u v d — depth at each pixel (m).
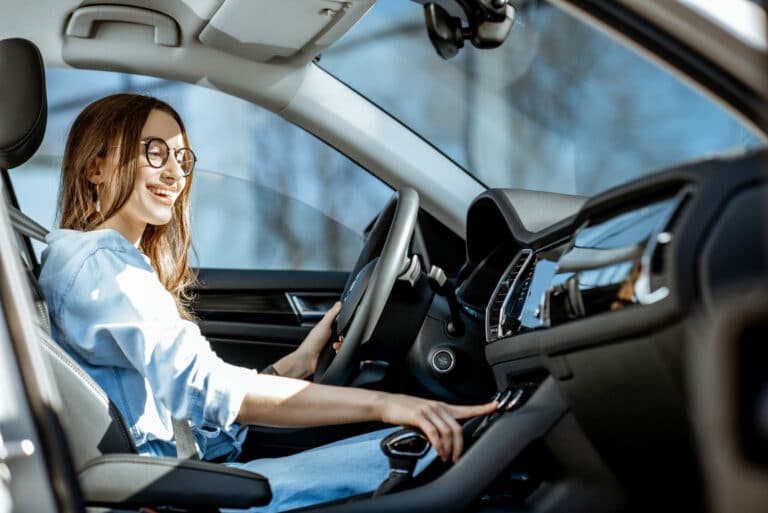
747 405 0.63
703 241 0.91
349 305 2.02
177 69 2.21
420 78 2.90
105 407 1.30
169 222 1.87
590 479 1.17
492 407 1.28
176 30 2.11
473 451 1.20
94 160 1.66
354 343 1.89
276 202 2.77
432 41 1.21
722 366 0.65
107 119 1.65
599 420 1.11
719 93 1.05
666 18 1.03
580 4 1.06
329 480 1.42
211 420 1.38
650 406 1.03
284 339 2.43
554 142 2.90
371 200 2.55
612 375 1.05
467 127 2.94
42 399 1.08
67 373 1.28
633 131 2.51
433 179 2.40
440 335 2.04
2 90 1.44
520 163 2.92
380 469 1.44
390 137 2.39
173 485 1.16
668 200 0.98
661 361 0.97
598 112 2.73
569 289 1.10
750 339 0.65
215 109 2.57
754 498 0.62
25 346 1.09
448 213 2.40
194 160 1.75
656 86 2.23
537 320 1.28
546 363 1.16
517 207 1.63
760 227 0.90
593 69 2.79
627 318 0.98
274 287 2.49
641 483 1.13
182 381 1.40
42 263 1.57
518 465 1.24
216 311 2.44
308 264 2.80
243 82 2.27
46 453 1.07
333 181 2.59
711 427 0.66
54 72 2.22
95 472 1.15
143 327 1.43
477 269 1.98
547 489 1.21
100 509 1.16
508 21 1.19
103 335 1.46
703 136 1.29
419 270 1.98
